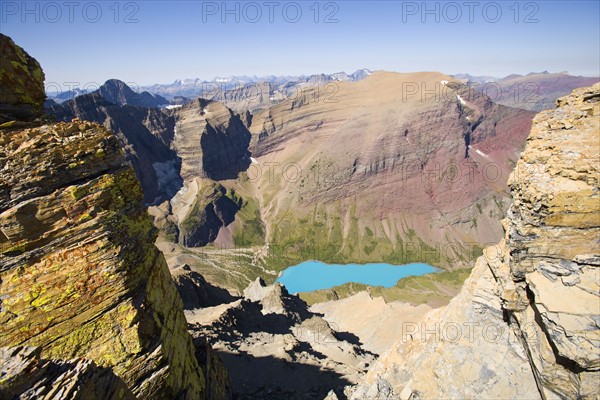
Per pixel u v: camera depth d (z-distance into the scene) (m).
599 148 24.22
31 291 17.41
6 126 18.06
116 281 19.39
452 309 35.28
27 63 20.17
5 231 16.75
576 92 27.55
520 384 27.59
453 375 30.98
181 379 23.62
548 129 27.33
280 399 42.56
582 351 20.92
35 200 17.39
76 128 19.47
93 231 18.75
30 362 12.27
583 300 22.66
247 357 56.19
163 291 23.75
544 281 24.44
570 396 22.97
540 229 24.67
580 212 23.59
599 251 23.75
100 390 13.45
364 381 40.22
